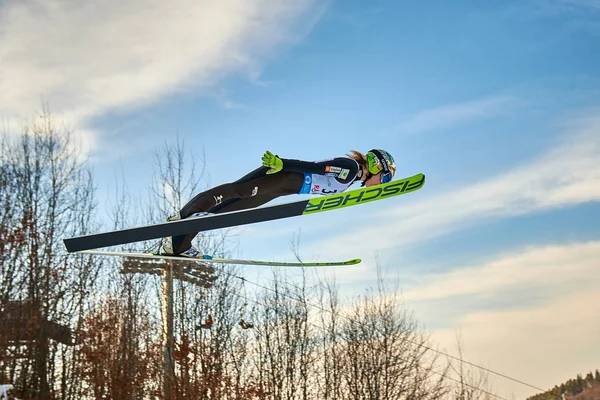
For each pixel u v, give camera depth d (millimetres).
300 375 18188
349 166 6562
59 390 16438
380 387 18875
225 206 6523
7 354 16000
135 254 6480
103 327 16609
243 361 17078
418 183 6461
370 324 19797
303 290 19609
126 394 15336
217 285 16969
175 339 15359
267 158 6031
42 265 17391
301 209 6258
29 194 18156
